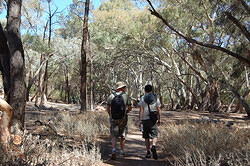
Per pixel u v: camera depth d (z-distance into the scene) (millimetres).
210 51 27609
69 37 43281
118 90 7941
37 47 34094
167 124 14516
